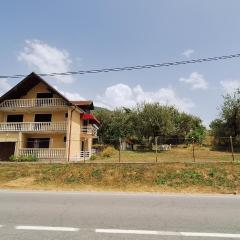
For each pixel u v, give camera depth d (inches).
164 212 352.8
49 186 713.6
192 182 683.4
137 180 718.5
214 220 313.9
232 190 625.3
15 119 1439.5
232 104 1796.3
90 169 804.0
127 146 2066.9
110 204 406.3
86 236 255.9
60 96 1347.2
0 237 253.9
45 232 269.1
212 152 1545.3
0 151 1352.1
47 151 1286.9
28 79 1389.0
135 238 250.2
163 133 1925.4
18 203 416.8
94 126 1736.0
